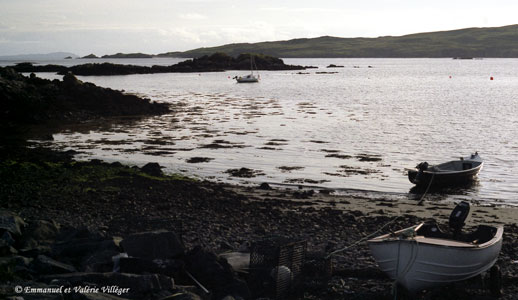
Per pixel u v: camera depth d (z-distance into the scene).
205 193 22.83
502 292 11.59
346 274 12.41
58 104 54.25
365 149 35.47
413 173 25.19
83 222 16.70
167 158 32.56
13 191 22.17
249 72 188.75
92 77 157.62
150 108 59.59
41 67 191.25
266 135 41.66
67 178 25.16
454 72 187.12
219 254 12.49
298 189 24.89
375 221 18.38
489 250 11.79
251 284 10.77
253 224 17.58
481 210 21.14
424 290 12.00
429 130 44.12
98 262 10.62
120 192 22.55
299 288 11.06
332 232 16.80
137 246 11.21
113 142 39.28
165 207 19.73
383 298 10.98
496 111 59.69
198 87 109.50
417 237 11.77
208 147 36.44
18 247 12.12
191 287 9.88
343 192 24.31
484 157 33.00
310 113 57.72
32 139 40.78
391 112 58.66
